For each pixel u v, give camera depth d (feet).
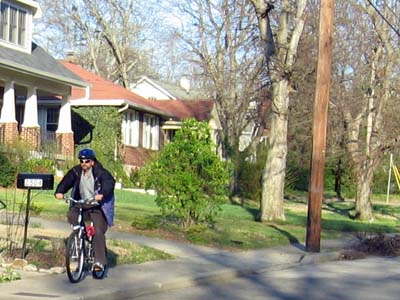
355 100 109.50
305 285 44.24
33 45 112.37
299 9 81.30
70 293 34.60
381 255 65.92
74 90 125.08
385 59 100.32
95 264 38.47
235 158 128.47
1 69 96.53
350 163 113.70
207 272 45.11
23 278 37.68
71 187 38.55
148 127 139.44
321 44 60.34
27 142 95.35
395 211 131.85
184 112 156.66
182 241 59.36
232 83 133.59
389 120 102.94
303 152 139.95
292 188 153.48
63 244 45.73
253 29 128.67
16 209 65.05
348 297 40.01
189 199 61.52
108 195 37.88
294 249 61.87
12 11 102.22
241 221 81.25
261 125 133.39
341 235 77.97
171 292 39.65
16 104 121.90
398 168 157.48
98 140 123.34
